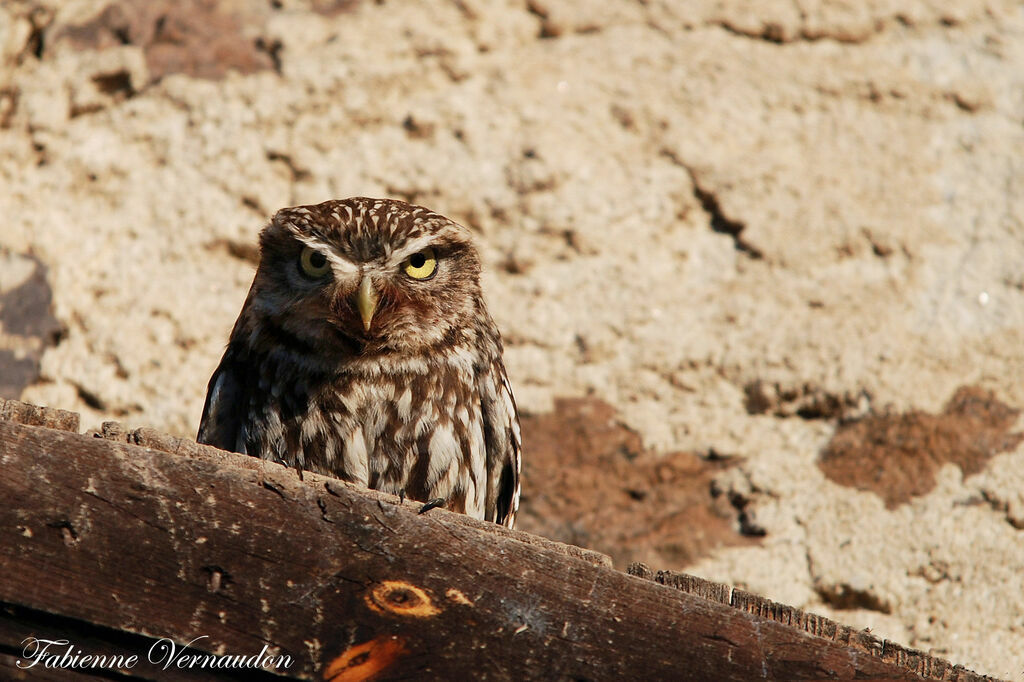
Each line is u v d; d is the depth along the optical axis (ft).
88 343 36.40
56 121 40.14
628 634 16.38
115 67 40.98
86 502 15.38
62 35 41.86
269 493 15.90
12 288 37.06
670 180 40.06
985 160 40.73
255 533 15.76
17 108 40.40
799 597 31.55
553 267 38.42
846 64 42.75
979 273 38.09
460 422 27.20
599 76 42.01
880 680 16.60
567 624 16.30
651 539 33.04
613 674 16.24
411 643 15.94
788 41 43.34
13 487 15.19
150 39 41.81
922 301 37.60
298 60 41.45
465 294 27.86
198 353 36.47
